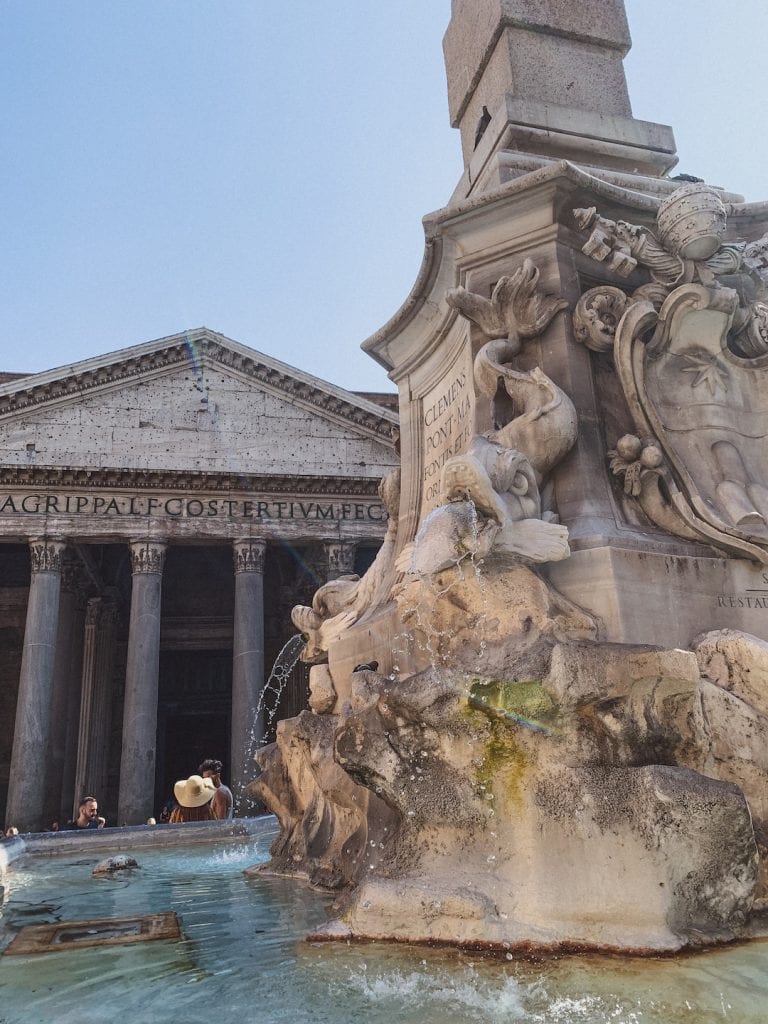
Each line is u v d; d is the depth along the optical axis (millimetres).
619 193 4453
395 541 5422
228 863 5820
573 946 2580
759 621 3809
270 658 37281
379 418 32125
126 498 29578
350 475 30906
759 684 3279
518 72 5477
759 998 2066
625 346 4168
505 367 4262
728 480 4078
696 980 2223
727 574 3855
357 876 3434
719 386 4332
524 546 3559
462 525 3482
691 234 4203
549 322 4371
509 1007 2098
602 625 3508
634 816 2684
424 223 4746
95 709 35000
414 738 3096
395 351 5773
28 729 26016
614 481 4098
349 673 4680
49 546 28266
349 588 5781
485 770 2977
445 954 2617
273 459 31297
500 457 3744
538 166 4973
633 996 2119
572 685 2881
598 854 2717
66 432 30156
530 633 3369
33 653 26938
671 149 5488
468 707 2975
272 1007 2205
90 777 33781
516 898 2764
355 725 3217
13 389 29797
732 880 2713
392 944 2771
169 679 38594
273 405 32156
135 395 31219
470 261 4695
